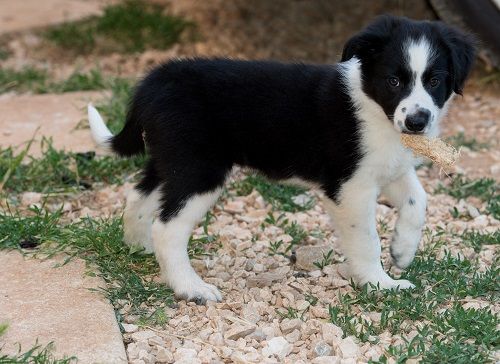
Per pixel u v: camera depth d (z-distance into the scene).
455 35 5.57
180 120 5.65
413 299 5.67
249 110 5.75
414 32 5.48
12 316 5.33
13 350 4.94
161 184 5.86
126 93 9.58
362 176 5.66
